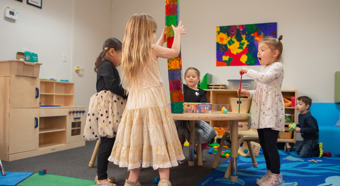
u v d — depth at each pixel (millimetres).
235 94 3801
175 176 1866
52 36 3299
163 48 1352
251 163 2312
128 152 1250
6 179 1761
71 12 3607
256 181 1718
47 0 3221
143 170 2029
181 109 1545
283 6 3672
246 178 1827
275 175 1580
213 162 2176
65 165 2188
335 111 3426
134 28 1329
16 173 1918
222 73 3881
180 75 1542
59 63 3406
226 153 2555
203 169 2070
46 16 3213
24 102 2477
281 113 1608
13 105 2375
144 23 1334
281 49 1691
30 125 2529
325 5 3529
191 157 2180
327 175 1924
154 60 1333
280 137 3293
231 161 1739
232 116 1485
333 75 3473
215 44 3932
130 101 1312
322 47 3527
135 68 1302
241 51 3795
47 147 2719
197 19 4023
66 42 3523
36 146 2590
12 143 2363
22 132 2453
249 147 2168
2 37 2701
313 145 2660
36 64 2566
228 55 3854
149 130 1224
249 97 1779
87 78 3910
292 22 3637
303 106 2883
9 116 2348
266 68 1688
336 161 2453
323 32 3529
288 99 3477
